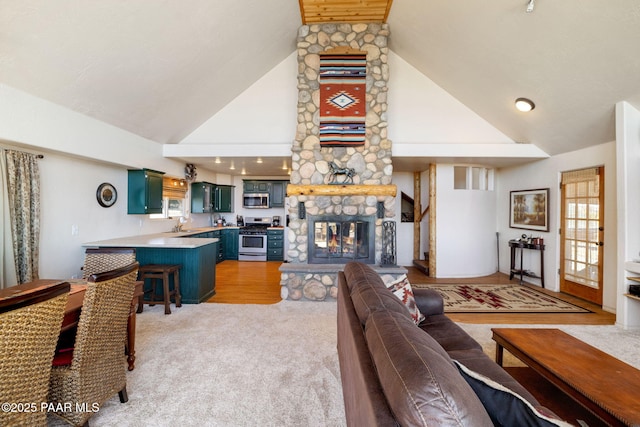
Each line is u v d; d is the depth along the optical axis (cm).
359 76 442
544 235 501
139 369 233
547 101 371
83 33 251
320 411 186
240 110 508
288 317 350
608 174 394
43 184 332
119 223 447
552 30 285
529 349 192
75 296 196
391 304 146
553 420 90
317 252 450
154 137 465
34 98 283
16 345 118
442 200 572
